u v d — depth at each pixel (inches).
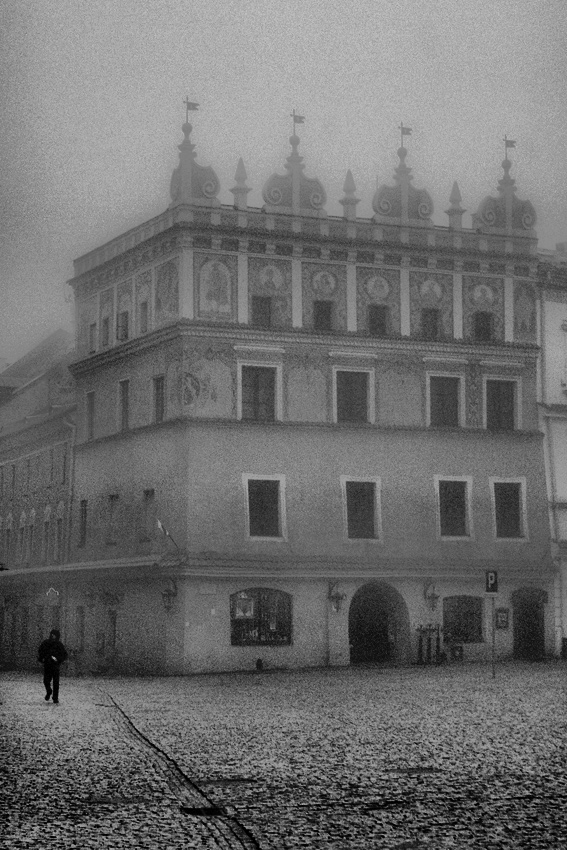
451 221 2812.5
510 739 1126.4
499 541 2783.0
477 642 2726.4
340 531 2650.1
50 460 3233.3
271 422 2615.7
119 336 2839.6
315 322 2682.1
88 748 1079.0
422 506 2723.9
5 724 1310.3
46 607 3125.0
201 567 2498.8
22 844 657.6
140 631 2652.6
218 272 2615.7
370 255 2728.8
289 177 2687.0
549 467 2851.9
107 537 2866.6
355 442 2684.5
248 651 2524.6
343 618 2613.2
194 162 2620.6
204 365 2591.0
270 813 752.3
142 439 2721.5
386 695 1707.7
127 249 2800.2
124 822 721.6
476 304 2819.9
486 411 2810.0
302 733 1193.4
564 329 2910.9
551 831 691.4
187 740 1141.1
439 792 826.8
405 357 2741.1
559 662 2684.5
